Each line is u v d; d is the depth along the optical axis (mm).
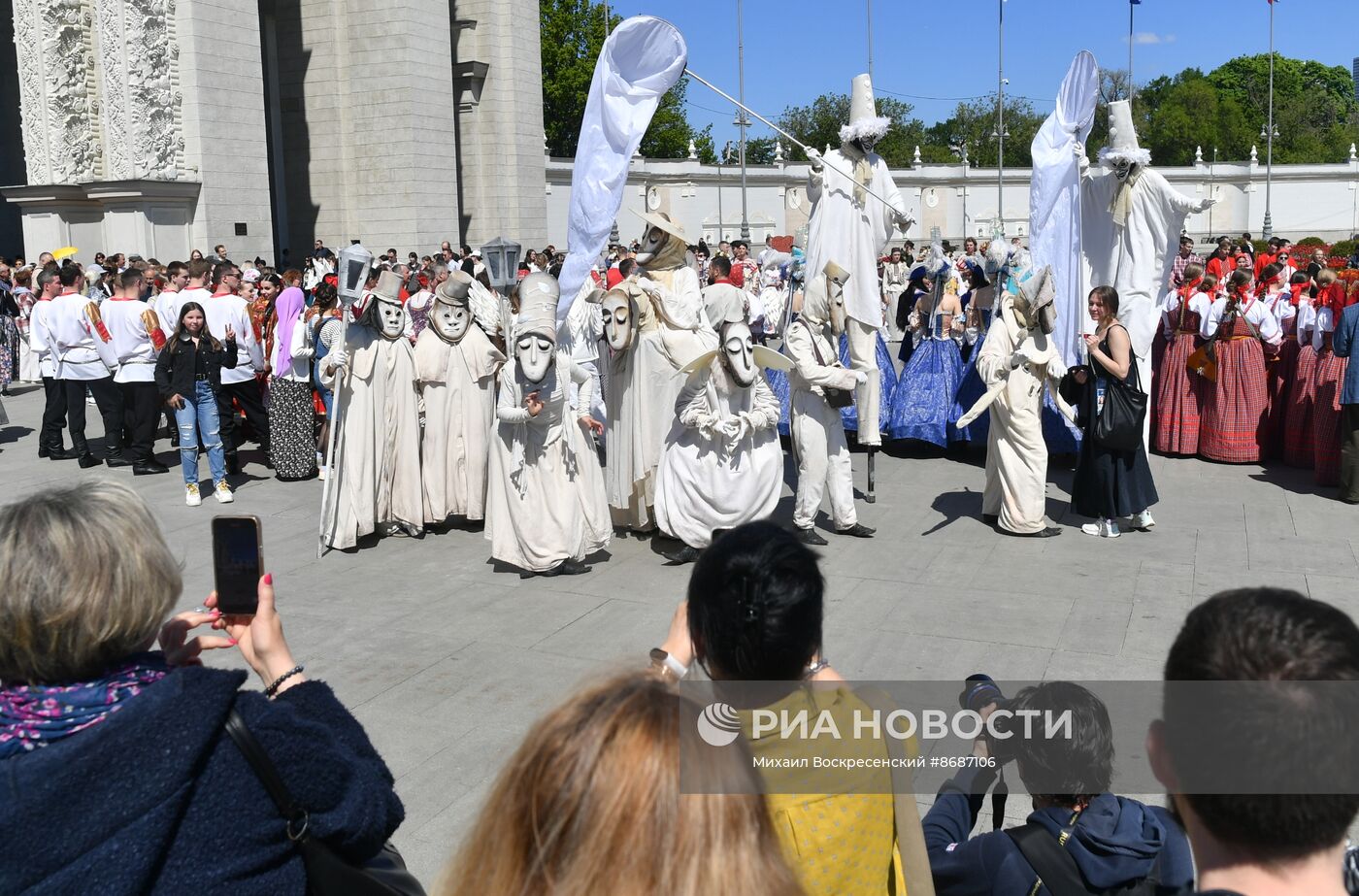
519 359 6926
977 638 5910
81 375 11258
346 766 2014
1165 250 10109
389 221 27391
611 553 7887
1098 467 7828
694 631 2055
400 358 8180
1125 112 9938
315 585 7188
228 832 1847
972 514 8641
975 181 53062
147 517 2047
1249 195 53938
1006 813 3887
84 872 1743
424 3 27219
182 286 12250
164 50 21203
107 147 21422
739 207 46062
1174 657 1451
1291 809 1311
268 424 11141
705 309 8438
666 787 1346
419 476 8344
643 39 7906
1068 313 10125
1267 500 8898
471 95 31078
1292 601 1420
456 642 6094
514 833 1415
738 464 7301
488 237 31578
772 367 7203
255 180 22703
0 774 1812
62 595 1879
